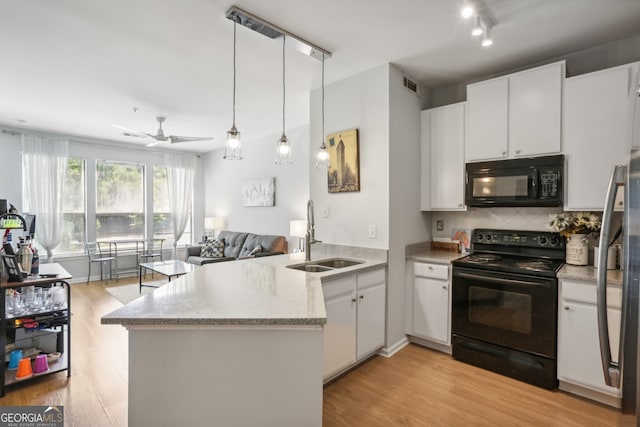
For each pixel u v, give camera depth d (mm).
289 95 3572
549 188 2457
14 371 2406
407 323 3045
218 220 6645
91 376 2525
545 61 2758
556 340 2275
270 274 2148
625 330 1061
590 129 2316
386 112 2789
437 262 2840
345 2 1967
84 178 5777
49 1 1938
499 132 2711
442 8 2033
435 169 3123
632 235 1034
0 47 2508
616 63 2473
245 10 2041
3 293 2256
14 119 4562
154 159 6621
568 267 2428
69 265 5590
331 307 2279
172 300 1536
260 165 5949
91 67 2869
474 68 2910
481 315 2594
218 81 3180
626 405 1045
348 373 2541
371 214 2898
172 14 2078
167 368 1340
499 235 2969
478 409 2098
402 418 2014
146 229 6500
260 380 1367
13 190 5047
